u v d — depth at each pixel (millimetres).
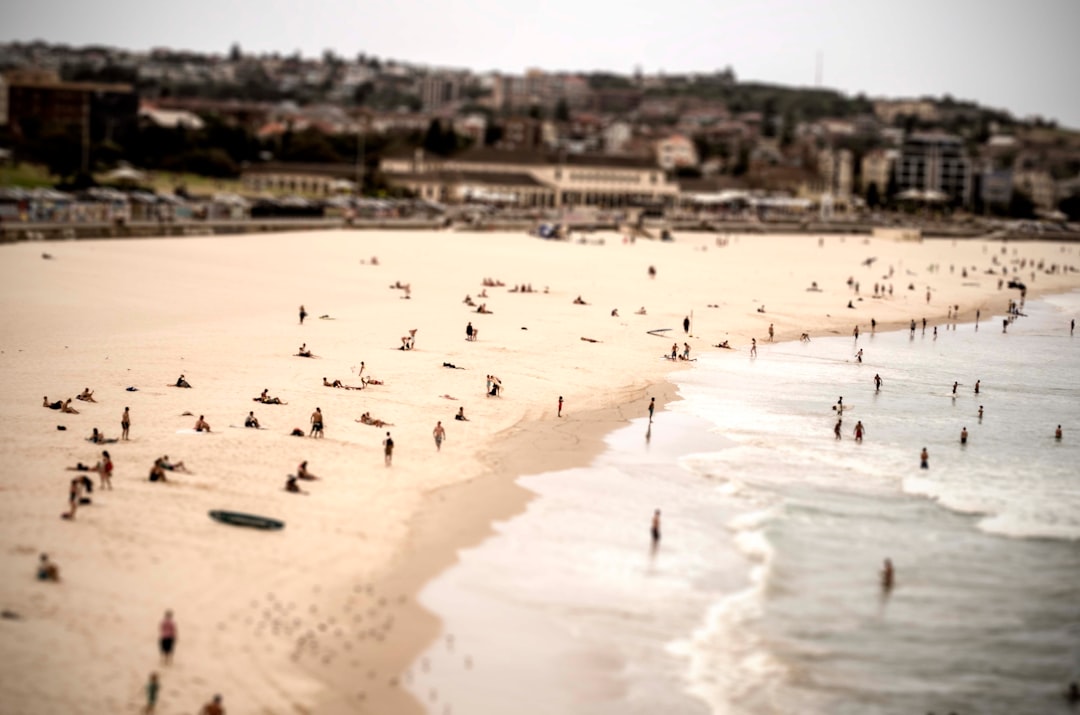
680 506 60031
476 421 73188
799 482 65000
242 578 46031
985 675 43688
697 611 47719
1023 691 42688
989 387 93938
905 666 44125
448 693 39781
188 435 64312
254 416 68938
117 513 51156
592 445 70438
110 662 38750
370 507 55594
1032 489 65000
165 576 45312
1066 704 41844
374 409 73875
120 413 68688
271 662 40094
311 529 51875
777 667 43562
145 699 36906
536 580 49406
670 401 83500
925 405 86000
